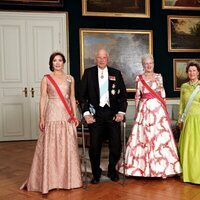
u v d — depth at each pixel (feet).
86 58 19.89
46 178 9.86
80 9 19.76
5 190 10.32
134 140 11.53
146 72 11.69
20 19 19.16
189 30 21.02
